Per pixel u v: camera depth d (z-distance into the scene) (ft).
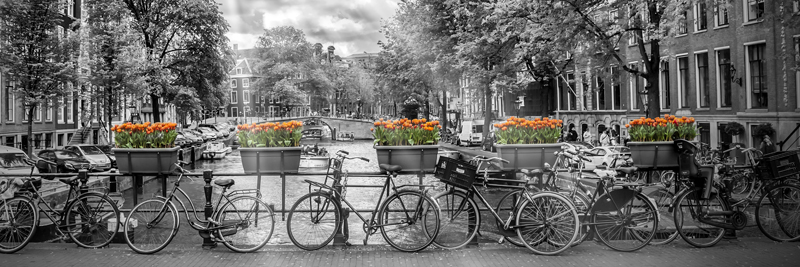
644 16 58.85
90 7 89.76
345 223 24.00
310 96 255.91
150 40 116.98
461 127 155.94
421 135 25.25
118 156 25.45
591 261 21.53
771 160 24.59
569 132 104.73
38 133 106.01
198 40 122.42
